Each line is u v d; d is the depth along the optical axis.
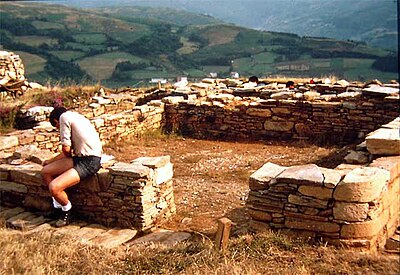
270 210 5.58
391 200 5.92
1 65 18.59
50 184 6.39
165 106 14.27
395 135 6.94
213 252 5.21
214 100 14.02
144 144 12.52
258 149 12.05
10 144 9.69
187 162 10.84
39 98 16.23
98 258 5.30
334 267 4.69
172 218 7.20
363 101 12.28
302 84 16.34
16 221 6.64
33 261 5.09
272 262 4.95
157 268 4.97
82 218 6.83
